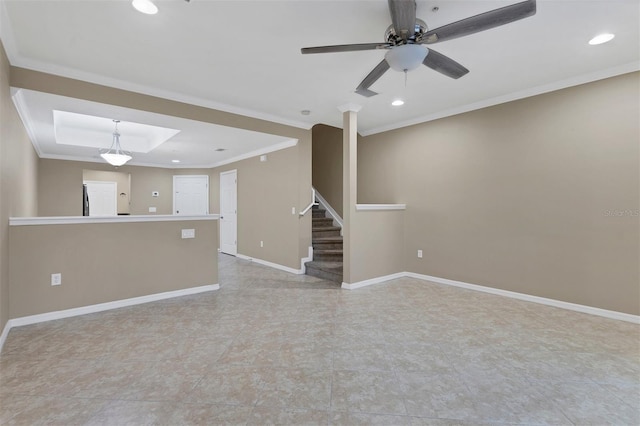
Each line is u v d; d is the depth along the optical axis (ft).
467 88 12.13
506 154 13.06
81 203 21.72
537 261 12.27
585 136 11.09
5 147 8.93
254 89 12.07
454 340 8.92
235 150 20.15
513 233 12.91
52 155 20.49
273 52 9.22
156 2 6.90
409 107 14.38
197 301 12.51
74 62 9.77
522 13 5.83
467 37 8.46
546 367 7.44
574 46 8.99
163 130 17.29
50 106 11.17
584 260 11.17
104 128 17.65
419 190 16.24
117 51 9.09
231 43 8.71
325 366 7.48
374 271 15.25
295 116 15.61
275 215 18.95
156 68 10.23
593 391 6.49
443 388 6.61
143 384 6.70
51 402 6.07
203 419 5.63
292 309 11.55
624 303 10.39
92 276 11.25
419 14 7.55
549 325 10.00
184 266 13.39
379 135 18.12
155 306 11.89
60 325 9.97
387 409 5.92
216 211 25.85
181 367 7.41
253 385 6.68
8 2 6.81
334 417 5.70
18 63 9.41
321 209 22.84
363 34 8.32
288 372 7.21
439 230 15.43
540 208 12.17
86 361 7.67
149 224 12.53
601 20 7.73
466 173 14.38
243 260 21.47
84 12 7.22
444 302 12.36
